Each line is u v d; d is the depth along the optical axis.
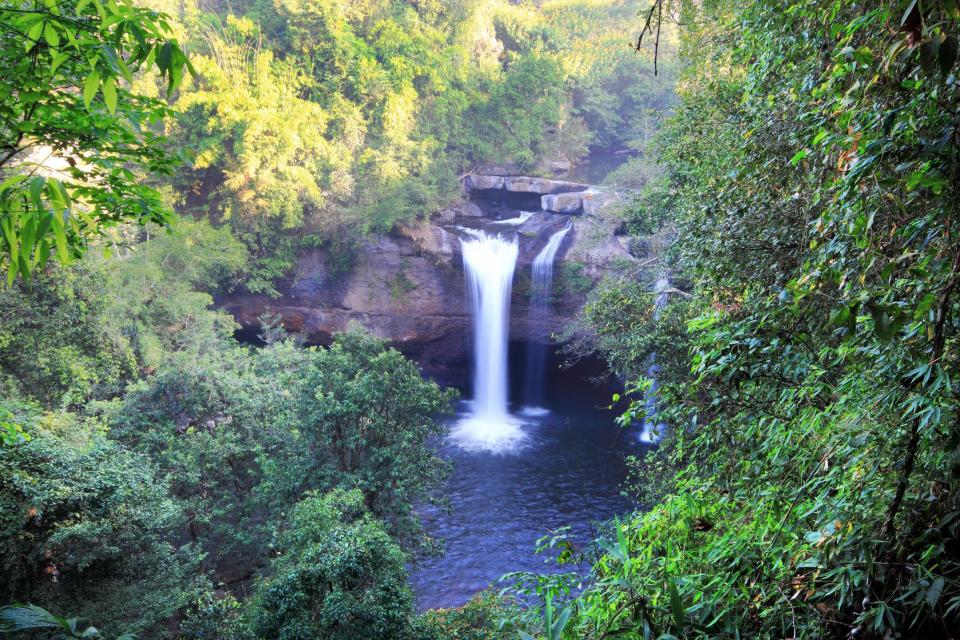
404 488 17.27
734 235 5.79
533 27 59.22
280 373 24.50
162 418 20.58
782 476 3.53
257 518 20.39
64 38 3.36
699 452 4.67
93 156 4.81
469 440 32.00
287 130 34.34
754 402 4.02
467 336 38.81
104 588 12.62
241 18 43.75
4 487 11.59
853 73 3.23
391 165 36.97
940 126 2.35
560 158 52.47
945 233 2.33
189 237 31.38
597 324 14.77
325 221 35.91
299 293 37.19
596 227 32.22
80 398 20.27
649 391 4.84
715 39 10.34
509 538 22.72
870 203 2.77
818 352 3.62
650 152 15.68
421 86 45.84
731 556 2.92
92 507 12.62
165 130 35.62
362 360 19.48
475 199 46.28
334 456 18.34
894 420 2.54
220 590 18.73
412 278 36.69
